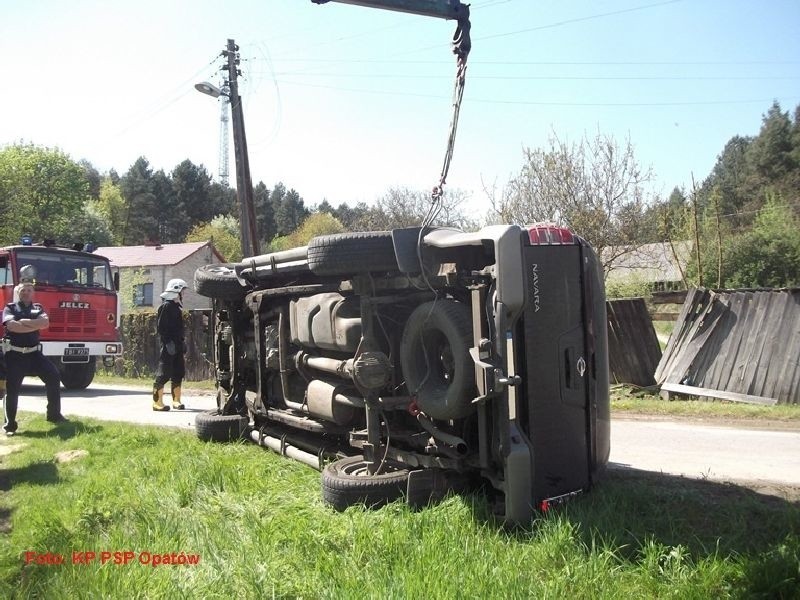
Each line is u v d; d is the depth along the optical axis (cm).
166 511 512
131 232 9150
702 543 416
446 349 508
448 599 342
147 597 365
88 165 11444
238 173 2448
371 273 550
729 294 1354
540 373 485
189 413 1162
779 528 443
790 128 6744
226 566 399
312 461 651
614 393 1378
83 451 784
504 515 459
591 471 513
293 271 703
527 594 352
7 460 771
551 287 497
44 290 1537
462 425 505
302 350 679
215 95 2439
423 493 494
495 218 2067
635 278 2245
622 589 360
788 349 1255
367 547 419
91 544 447
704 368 1345
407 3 488
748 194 6519
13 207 4638
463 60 504
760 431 942
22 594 383
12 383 948
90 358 1630
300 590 370
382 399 537
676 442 841
